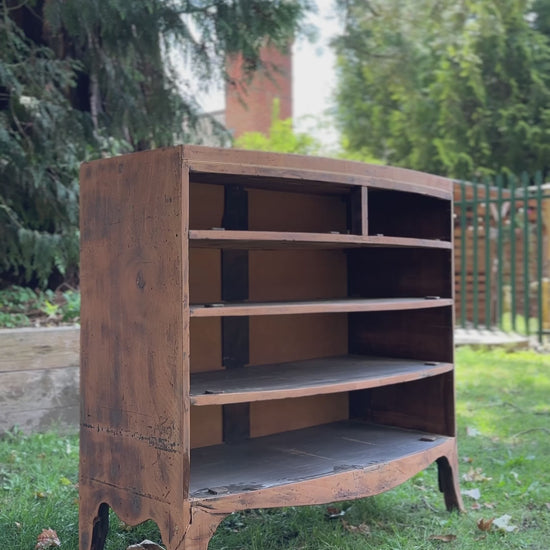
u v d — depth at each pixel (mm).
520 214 12602
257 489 2803
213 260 3814
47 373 5309
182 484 2607
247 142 14102
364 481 3186
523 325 11906
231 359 3824
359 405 4371
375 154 16891
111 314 2906
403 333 4203
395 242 3420
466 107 15672
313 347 4277
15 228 6312
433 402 4004
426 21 9578
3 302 6488
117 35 6324
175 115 7152
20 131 6234
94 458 2982
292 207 4168
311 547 3311
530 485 4195
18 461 4523
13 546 3248
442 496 4086
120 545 3293
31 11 6840
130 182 2840
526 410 6289
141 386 2771
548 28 15320
